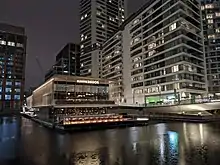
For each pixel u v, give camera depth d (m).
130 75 93.44
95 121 36.09
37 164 13.56
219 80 91.00
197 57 71.38
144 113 66.94
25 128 37.72
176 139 22.02
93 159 14.40
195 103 52.03
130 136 25.19
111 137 24.73
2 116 89.06
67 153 16.44
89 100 54.25
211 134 25.28
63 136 26.52
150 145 19.03
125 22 101.50
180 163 12.99
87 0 146.25
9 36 132.50
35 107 81.44
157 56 77.19
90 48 136.50
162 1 77.19
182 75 64.81
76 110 50.97
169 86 69.75
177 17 68.94
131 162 13.45
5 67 127.00
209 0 100.81
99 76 126.44
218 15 97.69
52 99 50.09
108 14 147.12
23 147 19.34
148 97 79.81
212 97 54.16
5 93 123.94
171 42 70.81
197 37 73.81
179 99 59.34
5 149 18.44
